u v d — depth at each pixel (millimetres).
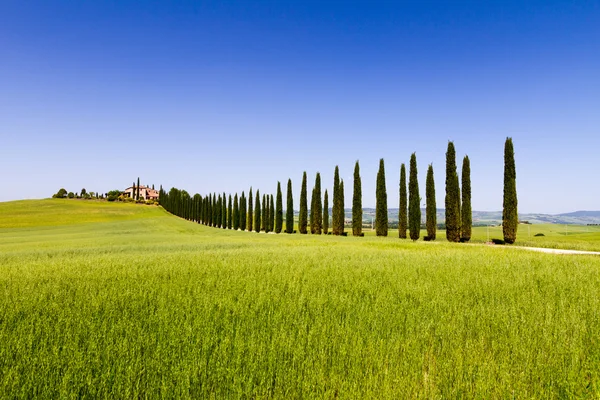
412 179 42719
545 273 9867
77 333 4492
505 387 3449
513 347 4391
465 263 11844
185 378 3426
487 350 4387
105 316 5301
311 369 3711
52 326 4805
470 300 6629
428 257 13859
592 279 9133
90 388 3336
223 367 3615
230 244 26031
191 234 50375
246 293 6691
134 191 170875
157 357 3848
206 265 10914
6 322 4996
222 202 87688
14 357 3947
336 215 54375
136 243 29562
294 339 4453
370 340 4441
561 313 5809
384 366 3832
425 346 4387
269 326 4898
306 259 12859
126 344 4137
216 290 7039
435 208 42062
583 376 3723
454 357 4039
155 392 3373
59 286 7469
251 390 3408
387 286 7746
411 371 3688
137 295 6586
